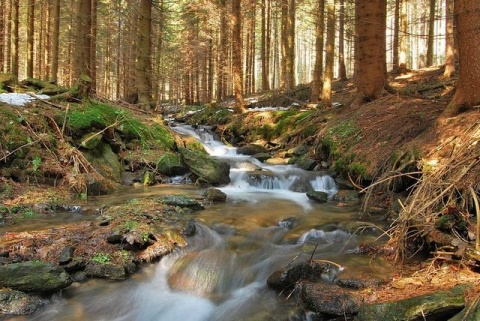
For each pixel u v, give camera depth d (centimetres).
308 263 538
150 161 1059
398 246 564
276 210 814
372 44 1217
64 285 502
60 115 973
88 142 959
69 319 466
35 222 667
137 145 1123
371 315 408
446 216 548
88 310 485
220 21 2856
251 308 498
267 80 2941
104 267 543
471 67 757
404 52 2239
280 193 977
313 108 1605
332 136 1146
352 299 452
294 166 1202
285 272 517
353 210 813
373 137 987
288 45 2281
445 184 590
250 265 589
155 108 1567
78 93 1105
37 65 3097
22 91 1109
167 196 808
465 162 607
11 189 778
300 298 493
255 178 1059
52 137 914
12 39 2022
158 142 1180
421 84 1747
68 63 2844
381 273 516
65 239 583
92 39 1673
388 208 777
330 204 866
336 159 1070
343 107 1320
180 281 559
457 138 717
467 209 560
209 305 517
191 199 801
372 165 899
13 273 484
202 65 3325
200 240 658
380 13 1209
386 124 990
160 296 525
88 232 610
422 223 566
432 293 412
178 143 1267
